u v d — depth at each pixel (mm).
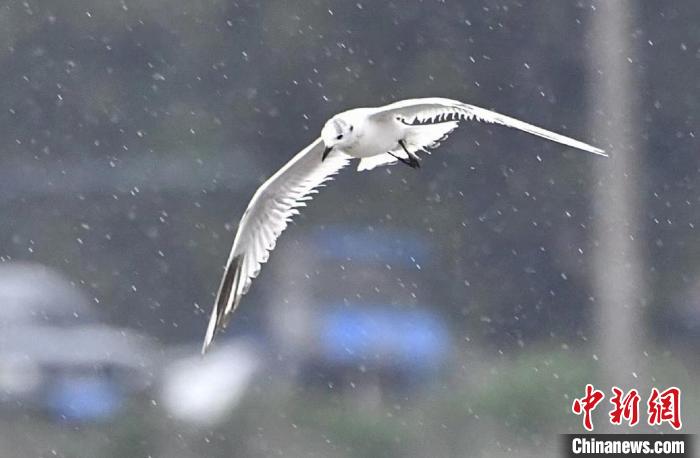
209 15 27234
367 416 19328
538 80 25922
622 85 20641
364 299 22719
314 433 18688
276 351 21062
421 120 9789
